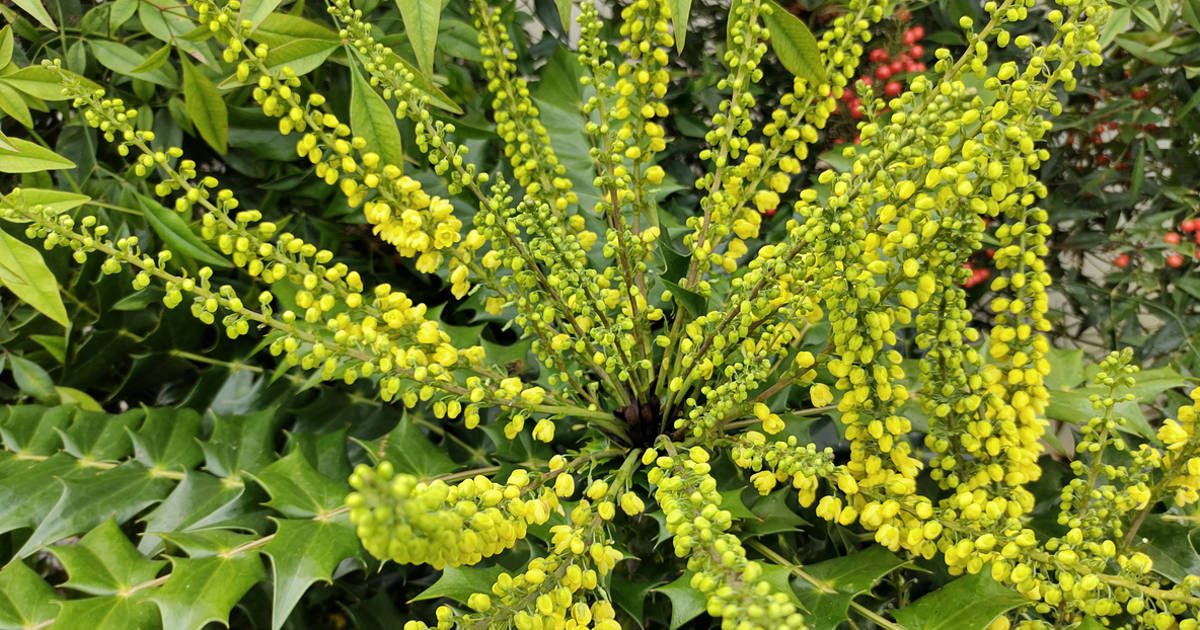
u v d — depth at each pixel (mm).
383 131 484
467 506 391
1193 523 510
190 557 476
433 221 472
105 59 568
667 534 470
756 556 521
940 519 451
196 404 609
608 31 675
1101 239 650
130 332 617
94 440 572
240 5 458
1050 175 658
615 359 477
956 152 430
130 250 434
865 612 475
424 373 442
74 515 520
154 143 606
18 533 557
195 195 445
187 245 537
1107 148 666
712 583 373
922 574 532
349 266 647
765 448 460
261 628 577
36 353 620
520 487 441
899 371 450
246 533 529
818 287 446
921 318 454
